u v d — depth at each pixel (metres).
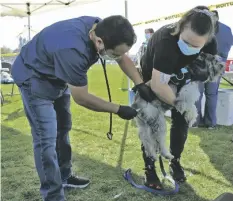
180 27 1.69
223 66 1.95
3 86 9.95
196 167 2.68
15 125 4.50
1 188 2.40
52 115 1.81
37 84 1.73
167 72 1.78
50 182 1.84
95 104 1.64
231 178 2.47
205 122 3.96
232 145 3.28
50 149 1.81
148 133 1.99
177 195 2.22
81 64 1.54
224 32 3.20
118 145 3.38
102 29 1.46
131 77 1.99
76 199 2.21
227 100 4.01
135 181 2.46
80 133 3.91
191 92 1.91
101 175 2.59
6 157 3.09
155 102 1.93
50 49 1.60
